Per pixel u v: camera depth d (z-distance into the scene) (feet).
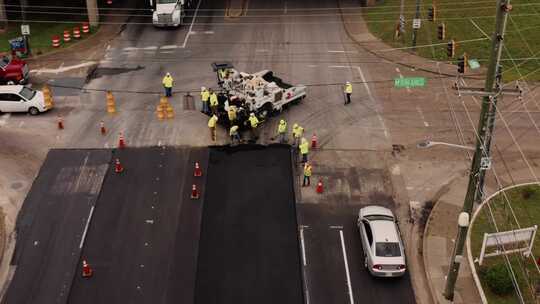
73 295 90.27
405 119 132.46
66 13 185.68
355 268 94.94
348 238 100.68
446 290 88.28
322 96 140.77
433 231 101.86
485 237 91.09
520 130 127.85
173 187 111.96
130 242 99.71
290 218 104.99
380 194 110.73
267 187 112.06
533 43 159.33
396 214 106.01
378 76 149.59
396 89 143.95
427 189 111.86
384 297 90.07
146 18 181.98
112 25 177.17
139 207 107.14
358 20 180.14
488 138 94.27
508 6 74.79
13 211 106.01
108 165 117.50
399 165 118.21
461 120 131.85
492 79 79.25
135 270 94.48
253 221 104.22
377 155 120.98
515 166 117.19
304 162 117.39
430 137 126.21
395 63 155.33
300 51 161.68
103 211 106.11
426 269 94.32
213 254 97.45
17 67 142.51
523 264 93.20
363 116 133.49
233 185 112.47
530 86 143.33
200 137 125.90
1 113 133.90
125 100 138.82
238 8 190.39
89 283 92.17
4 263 95.81
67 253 97.50
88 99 139.44
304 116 133.39
